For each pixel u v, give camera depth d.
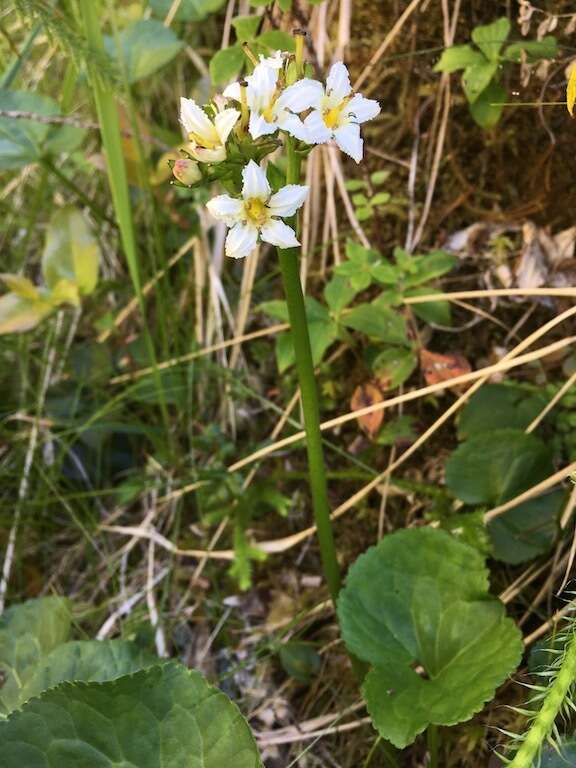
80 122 0.25
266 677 0.23
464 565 0.19
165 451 0.28
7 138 0.27
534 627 0.20
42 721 0.16
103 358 0.29
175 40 0.27
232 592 0.25
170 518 0.27
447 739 0.20
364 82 0.25
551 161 0.23
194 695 0.16
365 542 0.24
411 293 0.23
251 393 0.27
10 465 0.30
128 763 0.16
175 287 0.31
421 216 0.25
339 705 0.22
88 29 0.21
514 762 0.14
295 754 0.21
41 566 0.28
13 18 0.32
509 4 0.22
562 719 0.16
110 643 0.20
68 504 0.28
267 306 0.23
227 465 0.27
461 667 0.17
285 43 0.21
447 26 0.23
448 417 0.23
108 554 0.28
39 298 0.27
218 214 0.14
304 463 0.26
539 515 0.20
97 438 0.28
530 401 0.22
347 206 0.26
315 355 0.22
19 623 0.22
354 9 0.25
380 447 0.25
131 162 0.28
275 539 0.26
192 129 0.14
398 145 0.25
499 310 0.23
